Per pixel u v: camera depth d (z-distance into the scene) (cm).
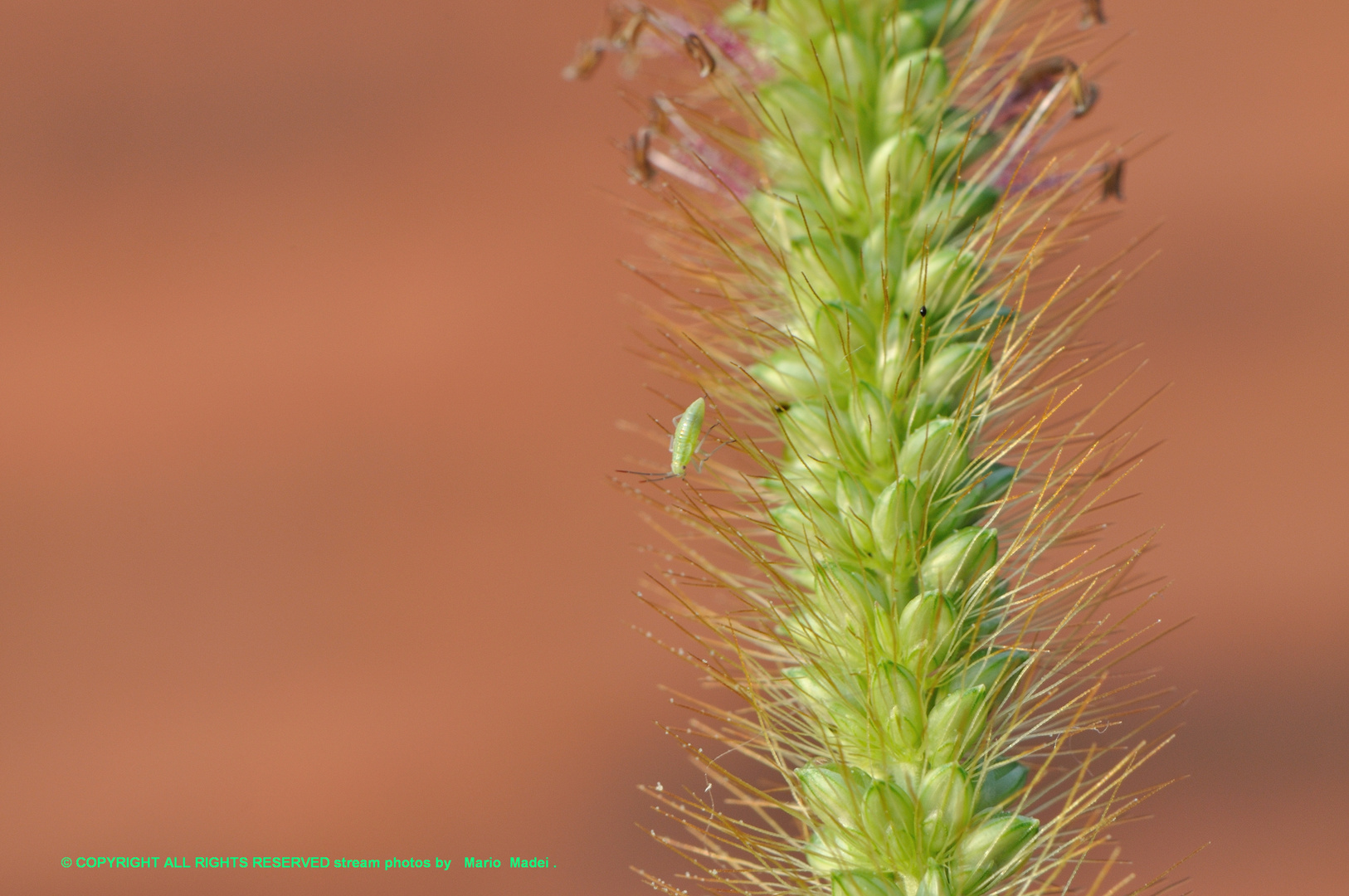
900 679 14
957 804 14
